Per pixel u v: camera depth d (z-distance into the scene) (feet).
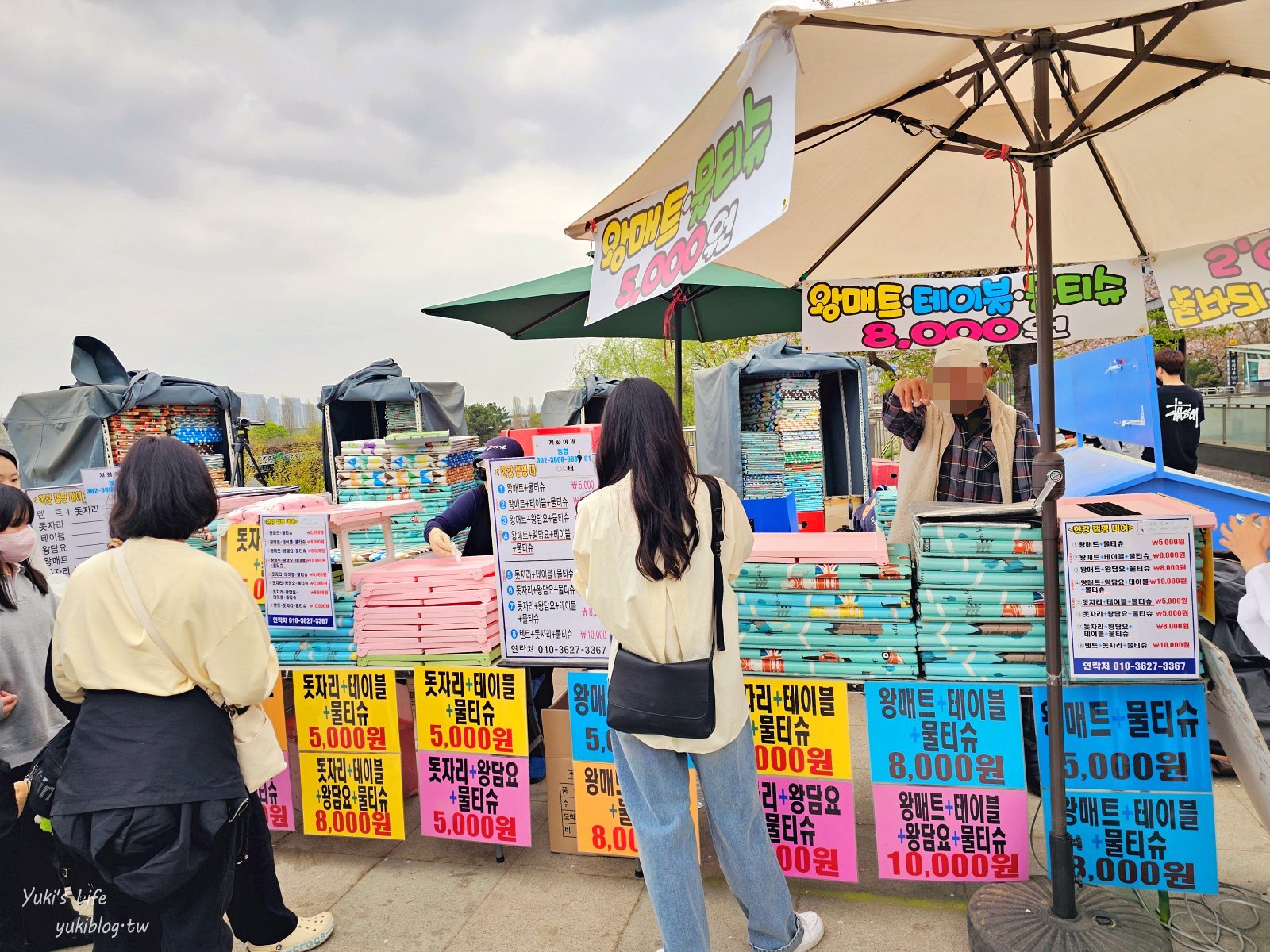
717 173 5.24
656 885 6.60
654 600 6.40
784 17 4.28
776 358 30.94
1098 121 8.21
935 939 7.86
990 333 10.17
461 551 12.60
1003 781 7.85
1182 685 7.42
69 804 5.90
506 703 9.14
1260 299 8.91
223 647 6.31
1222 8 5.93
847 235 10.27
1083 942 6.94
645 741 6.59
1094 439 20.26
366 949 8.16
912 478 11.08
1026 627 7.82
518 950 8.05
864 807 10.68
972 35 5.74
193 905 6.37
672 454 6.43
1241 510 12.00
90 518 13.14
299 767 9.90
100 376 31.78
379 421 35.40
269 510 10.80
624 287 6.72
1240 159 8.24
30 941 8.41
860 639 8.16
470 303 12.53
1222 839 9.30
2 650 7.81
